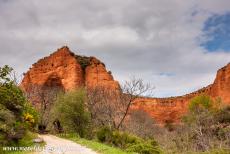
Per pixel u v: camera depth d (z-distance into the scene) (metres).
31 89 96.38
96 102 64.06
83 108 62.38
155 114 145.88
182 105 148.50
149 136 63.03
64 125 63.91
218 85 142.50
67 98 62.88
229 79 139.00
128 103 60.78
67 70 147.75
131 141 42.56
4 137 26.83
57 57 152.38
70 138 50.19
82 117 62.03
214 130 54.56
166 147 53.44
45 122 84.38
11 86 30.77
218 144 45.78
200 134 52.34
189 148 50.09
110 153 25.25
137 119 82.56
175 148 52.47
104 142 45.25
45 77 148.50
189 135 55.31
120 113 62.09
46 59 154.88
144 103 147.25
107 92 69.81
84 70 150.50
